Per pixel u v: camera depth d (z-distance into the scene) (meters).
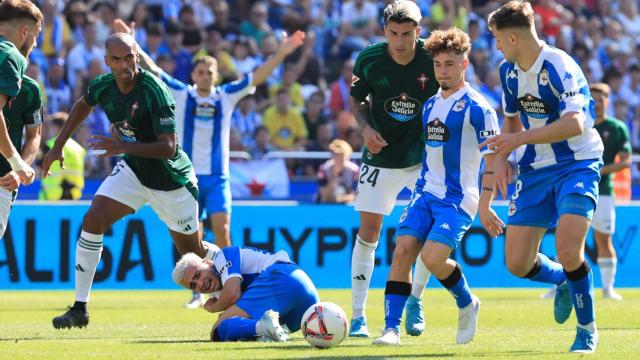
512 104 20.05
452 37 20.70
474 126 20.58
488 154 20.19
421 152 24.70
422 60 23.98
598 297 38.91
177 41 57.75
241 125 55.44
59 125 45.16
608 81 62.53
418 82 24.03
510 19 18.78
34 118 23.36
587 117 19.02
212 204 32.94
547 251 41.53
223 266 22.08
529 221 19.73
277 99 55.91
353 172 45.28
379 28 63.97
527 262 19.83
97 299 37.00
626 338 22.66
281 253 22.53
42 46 55.91
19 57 20.34
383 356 18.38
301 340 21.80
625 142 37.75
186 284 22.30
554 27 65.88
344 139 54.81
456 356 18.58
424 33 63.62
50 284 39.41
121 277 39.69
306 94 59.75
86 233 24.55
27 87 22.95
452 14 64.56
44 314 30.42
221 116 33.09
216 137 33.03
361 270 24.36
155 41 57.66
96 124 51.69
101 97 23.80
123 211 24.73
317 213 41.19
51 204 39.50
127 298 37.47
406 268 20.98
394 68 24.08
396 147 24.61
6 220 22.91
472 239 41.50
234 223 40.62
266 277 21.91
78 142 46.97
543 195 19.56
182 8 58.62
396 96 24.23
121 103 23.53
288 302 21.88
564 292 22.44
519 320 28.69
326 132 54.91
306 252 41.09
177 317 29.53
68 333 24.08
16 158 20.55
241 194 46.06
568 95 18.50
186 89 32.88
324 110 58.31
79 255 24.62
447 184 20.86
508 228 20.00
